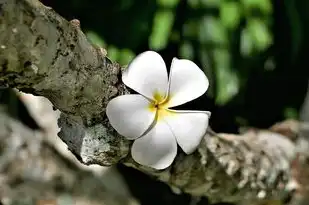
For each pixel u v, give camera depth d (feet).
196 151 2.78
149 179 5.39
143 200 5.39
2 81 2.23
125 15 4.37
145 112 2.42
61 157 5.06
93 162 2.55
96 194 5.11
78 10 4.43
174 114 2.45
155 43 4.07
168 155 2.44
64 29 2.28
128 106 2.41
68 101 2.39
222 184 2.96
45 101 4.85
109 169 5.20
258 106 5.04
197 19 4.27
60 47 2.27
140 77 2.43
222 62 4.31
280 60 4.86
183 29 4.30
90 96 2.41
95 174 5.15
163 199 5.40
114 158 2.55
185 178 2.83
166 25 4.10
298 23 4.57
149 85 2.43
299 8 4.60
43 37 2.21
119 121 2.40
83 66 2.35
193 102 4.53
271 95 5.05
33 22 2.18
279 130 3.98
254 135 3.77
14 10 2.14
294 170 3.58
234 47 4.31
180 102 2.45
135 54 4.40
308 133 3.89
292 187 3.51
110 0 4.41
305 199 3.53
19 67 2.20
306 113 4.90
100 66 2.41
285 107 5.08
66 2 4.43
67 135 2.55
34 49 2.19
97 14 4.42
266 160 3.25
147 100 2.43
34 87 2.29
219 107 4.66
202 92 2.46
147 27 4.32
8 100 5.00
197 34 4.29
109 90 2.44
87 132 2.51
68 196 5.02
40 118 4.88
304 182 3.57
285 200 3.51
